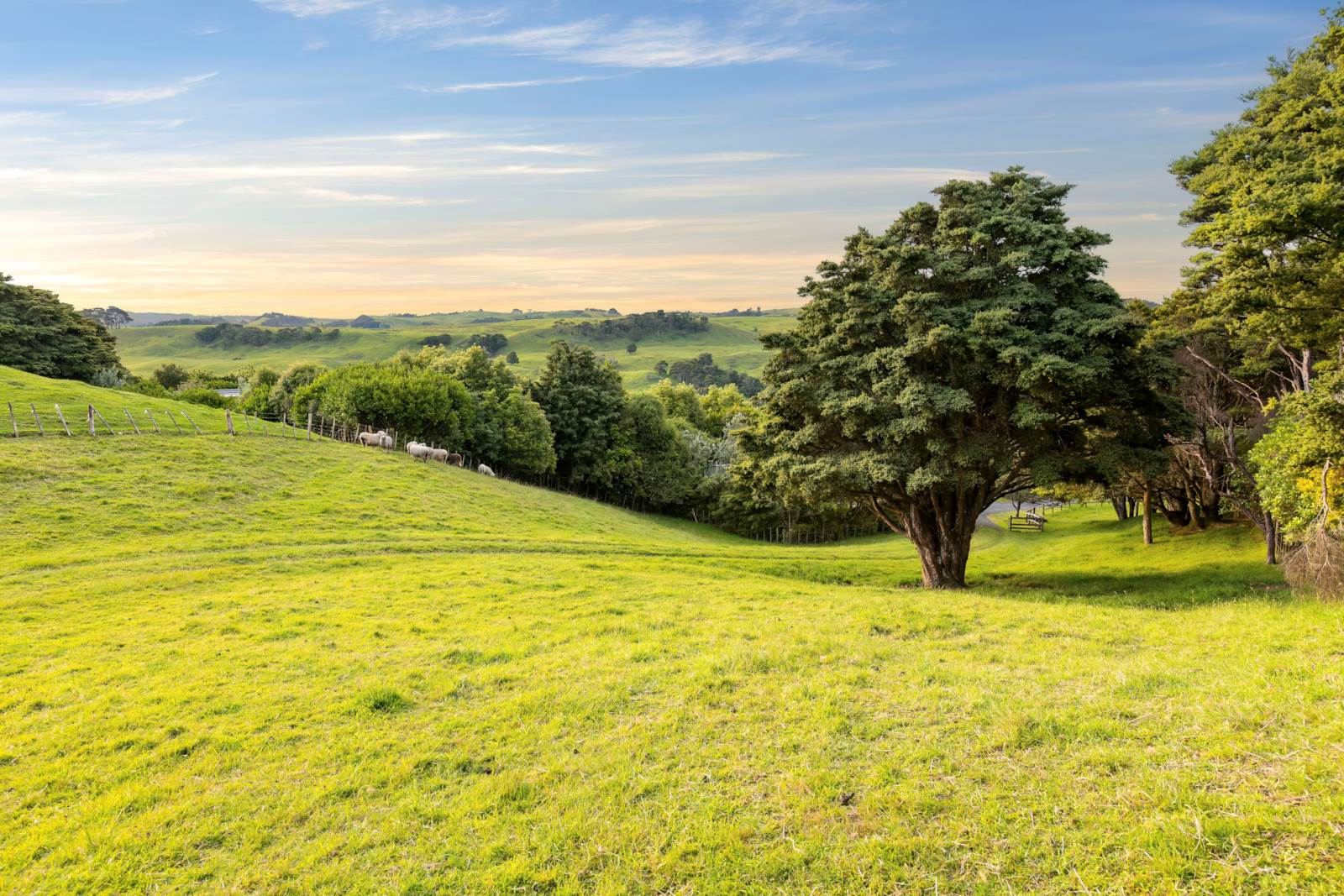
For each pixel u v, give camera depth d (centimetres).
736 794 943
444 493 4959
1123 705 1045
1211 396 3547
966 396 2630
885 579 3688
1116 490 4506
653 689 1364
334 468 4938
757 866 787
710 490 9231
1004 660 1408
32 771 1148
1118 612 1858
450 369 8894
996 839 769
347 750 1185
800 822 859
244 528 3509
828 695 1238
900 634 1698
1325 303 2053
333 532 3584
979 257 2988
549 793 997
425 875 838
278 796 1045
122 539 3136
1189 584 2753
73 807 1038
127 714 1355
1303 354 2998
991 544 6406
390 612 2144
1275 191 1980
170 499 3728
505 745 1173
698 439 10031
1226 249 2109
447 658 1655
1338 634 1213
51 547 2973
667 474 9275
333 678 1536
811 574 3691
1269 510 2469
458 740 1202
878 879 738
